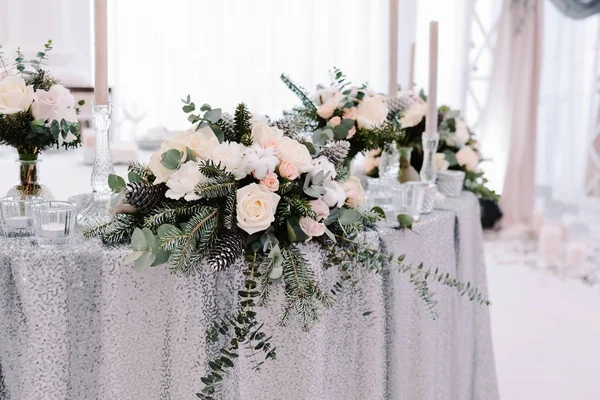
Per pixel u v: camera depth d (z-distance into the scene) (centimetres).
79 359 113
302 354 124
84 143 264
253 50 383
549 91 523
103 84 127
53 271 108
